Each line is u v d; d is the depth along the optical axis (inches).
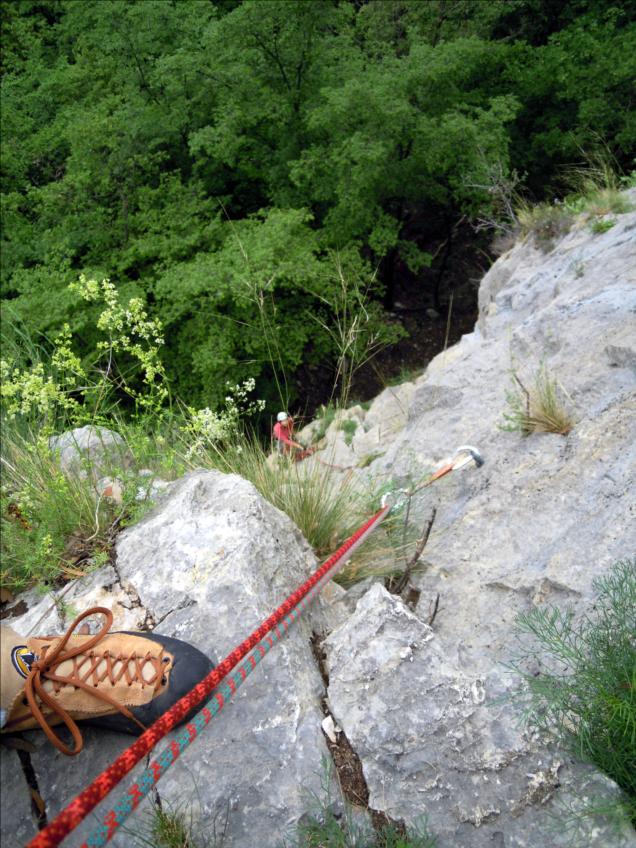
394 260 617.0
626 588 99.2
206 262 446.6
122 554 115.2
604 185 301.9
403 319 645.3
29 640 87.1
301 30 502.6
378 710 89.6
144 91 555.5
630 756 80.6
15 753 89.3
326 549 136.7
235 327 457.7
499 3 569.3
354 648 97.4
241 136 521.0
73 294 411.8
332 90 466.3
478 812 80.7
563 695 85.0
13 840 82.5
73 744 88.2
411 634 96.9
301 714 89.0
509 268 299.6
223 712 89.1
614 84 508.1
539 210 308.8
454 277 689.6
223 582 102.6
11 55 673.0
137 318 138.3
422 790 83.2
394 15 575.8
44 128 584.7
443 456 171.9
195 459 155.4
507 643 113.0
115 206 524.7
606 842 75.3
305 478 145.8
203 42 501.4
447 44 477.4
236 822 81.3
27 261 523.5
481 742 85.2
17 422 165.2
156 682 82.7
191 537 111.4
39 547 117.0
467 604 125.6
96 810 82.9
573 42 534.3
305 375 569.3
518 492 142.6
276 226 454.6
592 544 119.3
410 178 533.3
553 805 79.5
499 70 608.7
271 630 84.0
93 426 143.6
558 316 191.6
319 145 539.5
